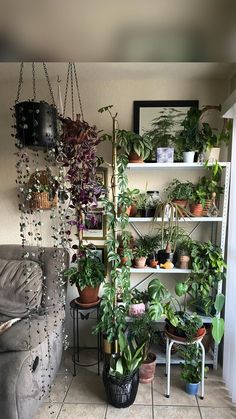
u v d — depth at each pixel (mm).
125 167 1973
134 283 2350
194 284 2010
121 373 1718
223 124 2125
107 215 1949
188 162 2010
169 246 2090
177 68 2002
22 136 1601
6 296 1902
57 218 2088
